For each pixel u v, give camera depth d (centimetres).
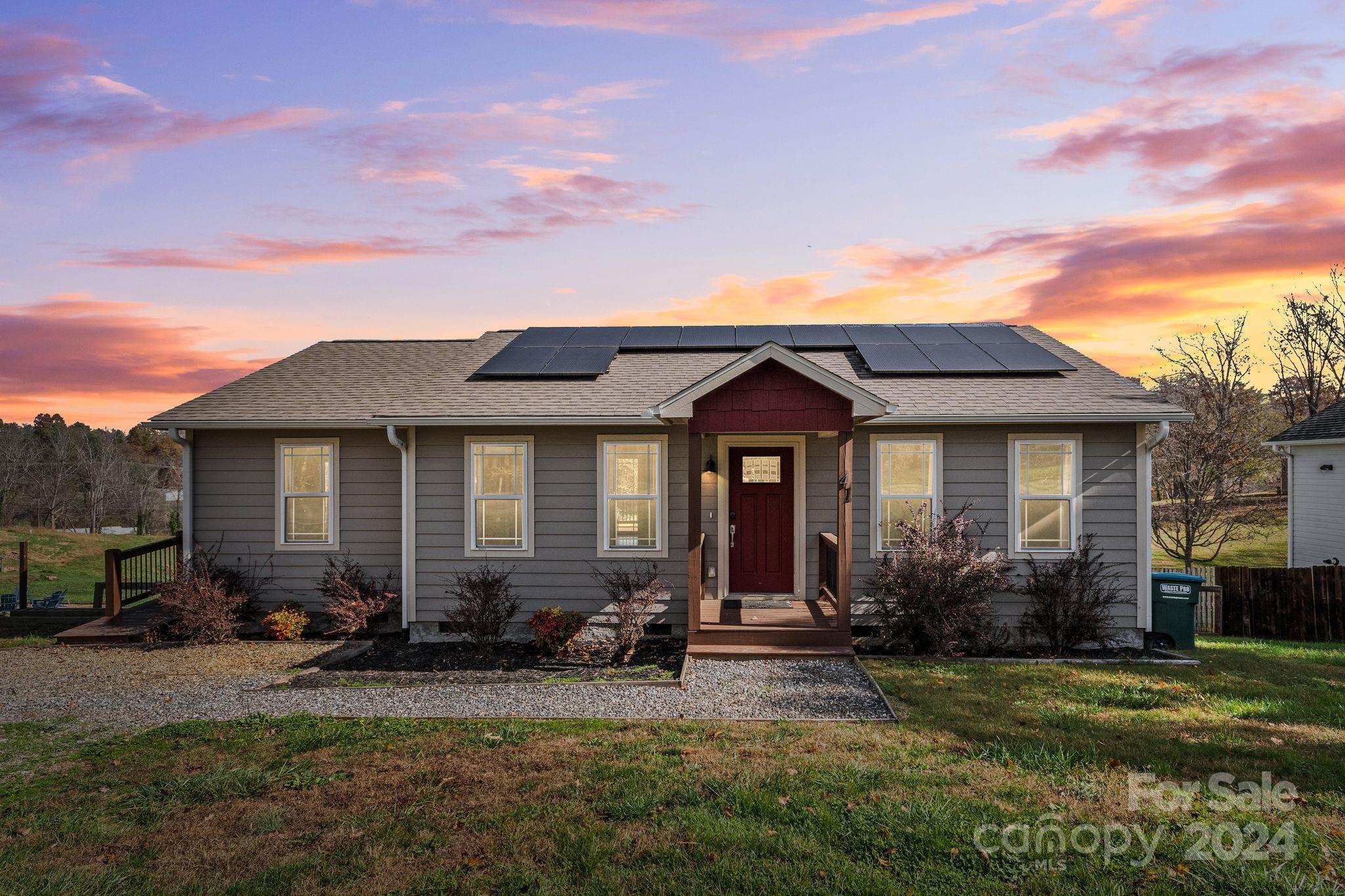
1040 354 1335
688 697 884
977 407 1147
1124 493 1152
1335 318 2778
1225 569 1463
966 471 1177
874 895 454
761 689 910
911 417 1120
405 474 1236
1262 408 2277
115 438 6106
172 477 5678
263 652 1162
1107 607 1147
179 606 1216
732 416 1064
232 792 611
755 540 1266
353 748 711
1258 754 663
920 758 661
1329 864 474
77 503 4875
